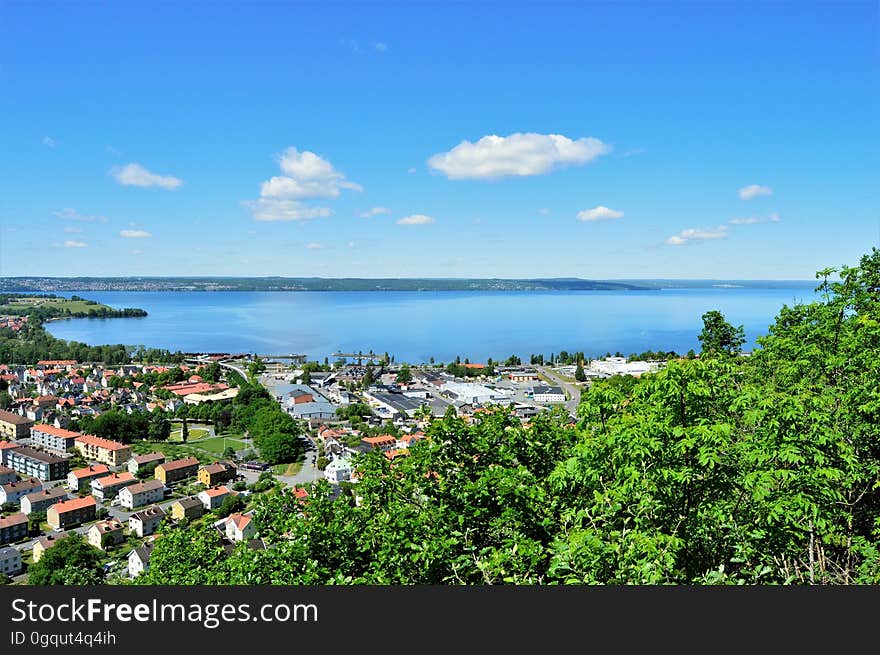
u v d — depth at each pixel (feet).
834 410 51.49
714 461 38.17
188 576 64.59
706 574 36.81
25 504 263.90
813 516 39.78
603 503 42.42
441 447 55.01
